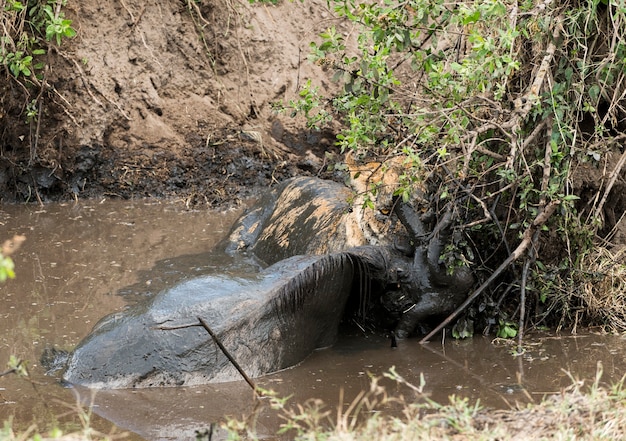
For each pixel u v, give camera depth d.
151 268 12.21
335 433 6.81
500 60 9.38
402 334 10.27
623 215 11.14
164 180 16.02
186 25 17.06
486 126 9.59
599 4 10.58
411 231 10.40
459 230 10.22
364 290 10.40
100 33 16.58
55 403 8.41
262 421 8.09
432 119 10.31
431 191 10.65
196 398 8.58
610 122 11.30
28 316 10.52
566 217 10.19
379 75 9.93
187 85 16.94
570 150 10.20
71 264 12.33
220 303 9.20
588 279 10.56
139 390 8.76
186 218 14.69
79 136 15.99
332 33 9.95
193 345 8.95
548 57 9.73
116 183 15.92
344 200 12.07
